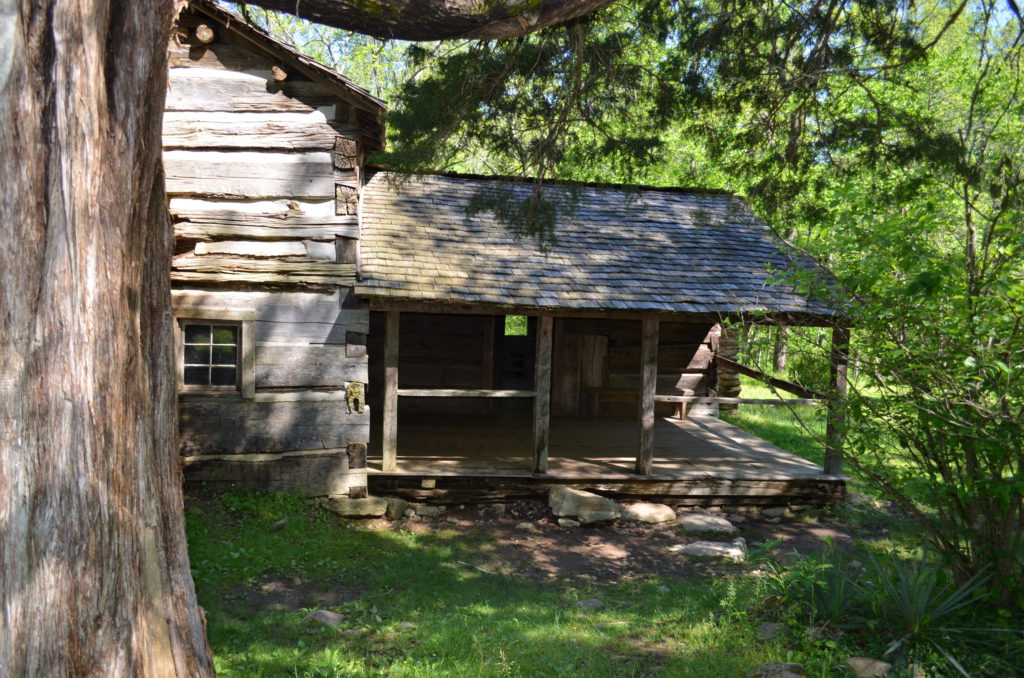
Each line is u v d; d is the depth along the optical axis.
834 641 5.72
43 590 2.85
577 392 15.23
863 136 8.75
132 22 3.16
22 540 2.83
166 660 3.31
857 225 6.10
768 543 6.69
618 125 8.91
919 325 5.66
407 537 9.34
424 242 10.98
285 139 9.71
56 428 2.91
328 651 5.58
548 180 10.83
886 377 6.09
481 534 9.58
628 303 10.16
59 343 2.93
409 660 5.59
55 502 2.89
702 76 8.88
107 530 3.03
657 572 8.41
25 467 2.85
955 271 5.47
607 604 7.25
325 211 9.84
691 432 14.02
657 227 12.70
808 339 7.13
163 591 3.41
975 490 5.81
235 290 9.72
